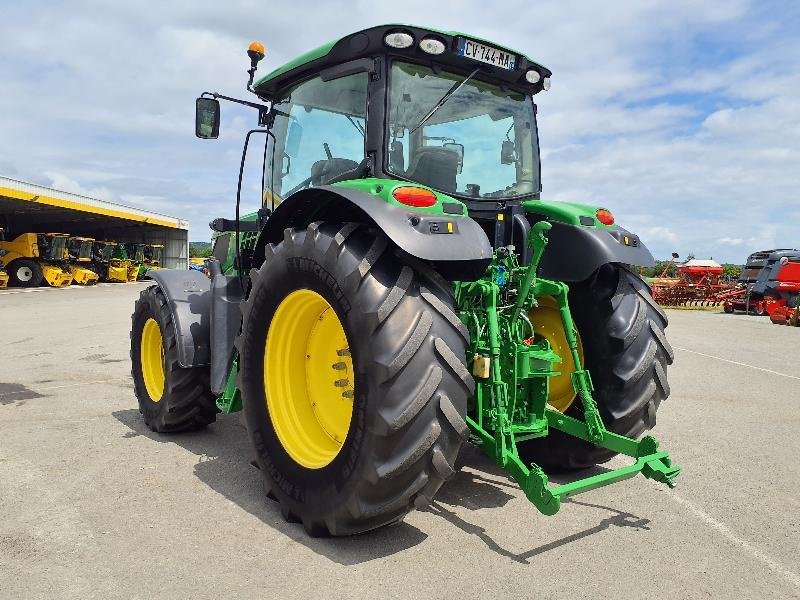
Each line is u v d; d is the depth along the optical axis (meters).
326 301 2.71
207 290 4.31
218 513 3.00
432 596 2.28
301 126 3.76
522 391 3.11
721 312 19.66
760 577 2.48
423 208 2.62
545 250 3.47
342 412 3.07
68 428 4.44
